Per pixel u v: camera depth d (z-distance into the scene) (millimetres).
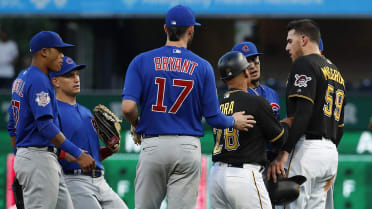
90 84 47094
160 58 17141
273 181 18266
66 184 20000
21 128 17938
